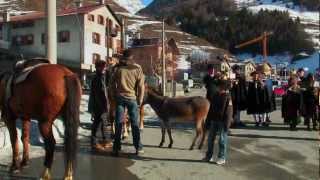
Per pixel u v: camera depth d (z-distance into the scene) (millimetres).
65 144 8258
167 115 12453
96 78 12117
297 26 157250
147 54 69562
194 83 75688
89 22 64250
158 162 10828
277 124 18766
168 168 10266
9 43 59000
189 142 13484
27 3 106062
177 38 115562
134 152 11859
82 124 15531
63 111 8484
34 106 8516
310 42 152375
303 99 17125
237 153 12195
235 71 17578
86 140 13328
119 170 10000
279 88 40250
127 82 11273
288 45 148250
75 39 63812
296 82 17297
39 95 8391
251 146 13336
